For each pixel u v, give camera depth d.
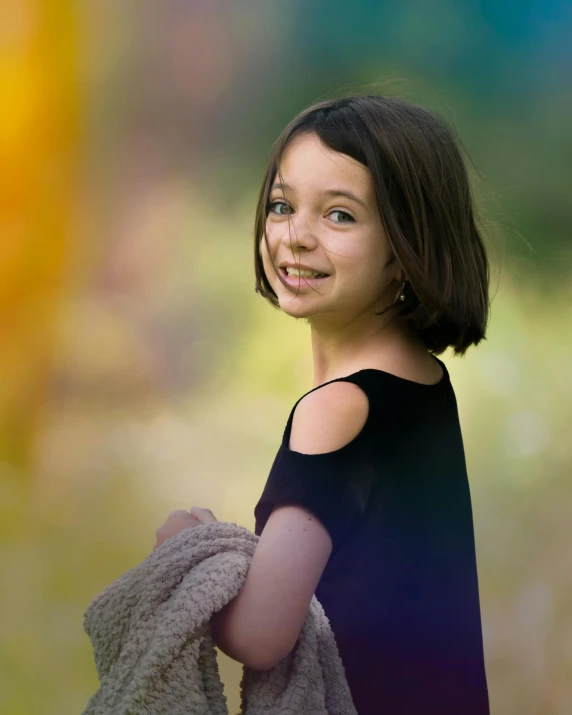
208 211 12.95
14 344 10.07
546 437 7.98
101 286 11.52
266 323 11.09
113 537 6.86
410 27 14.16
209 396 9.91
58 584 6.21
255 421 9.30
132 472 7.90
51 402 9.31
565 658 4.96
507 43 13.76
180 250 12.01
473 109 13.23
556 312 10.63
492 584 5.77
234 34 14.17
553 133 13.01
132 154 13.33
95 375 9.92
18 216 11.89
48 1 13.02
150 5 14.02
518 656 5.05
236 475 8.00
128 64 13.84
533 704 4.73
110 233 12.16
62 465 8.05
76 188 12.40
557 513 6.63
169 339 10.66
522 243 11.42
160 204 12.77
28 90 12.73
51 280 11.29
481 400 8.88
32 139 12.53
